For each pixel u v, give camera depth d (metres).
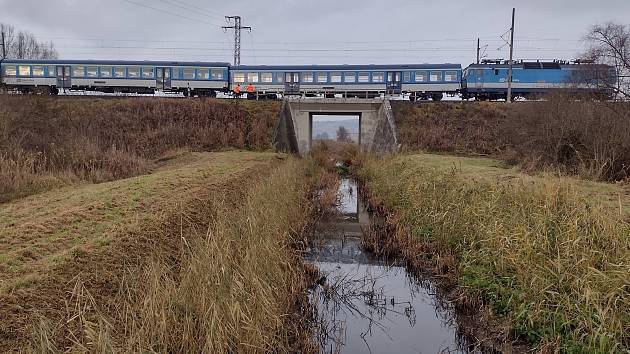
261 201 11.05
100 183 14.32
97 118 28.72
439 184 12.70
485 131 28.67
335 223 14.15
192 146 27.44
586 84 26.09
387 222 12.95
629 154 14.66
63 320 5.06
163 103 31.42
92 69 36.25
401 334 7.03
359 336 6.95
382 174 19.36
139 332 4.69
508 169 18.12
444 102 32.59
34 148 16.55
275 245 8.70
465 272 8.17
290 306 7.36
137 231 8.02
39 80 36.22
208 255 6.62
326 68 37.12
